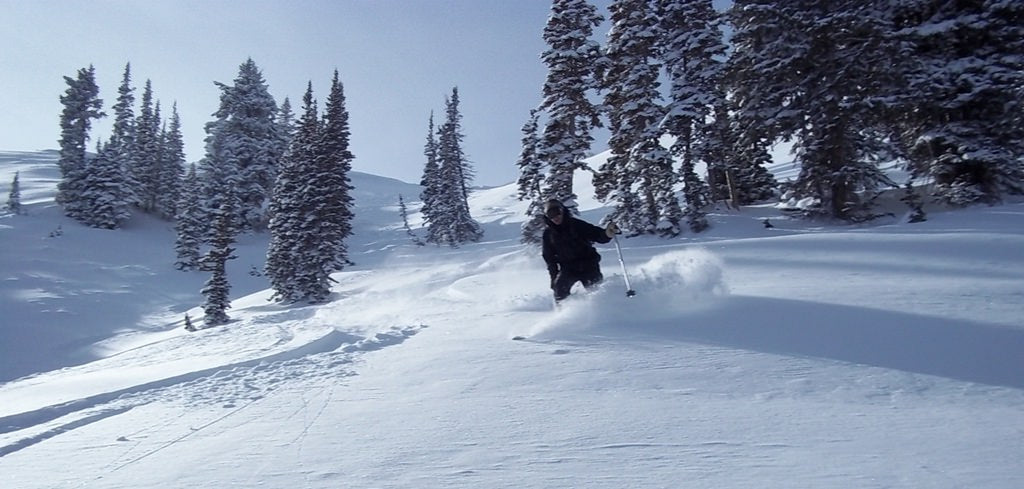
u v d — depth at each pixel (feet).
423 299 38.45
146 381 18.16
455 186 164.55
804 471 7.54
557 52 85.87
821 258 32.58
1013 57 61.72
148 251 160.35
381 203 293.02
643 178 82.69
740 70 76.79
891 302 18.76
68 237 155.22
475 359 16.28
